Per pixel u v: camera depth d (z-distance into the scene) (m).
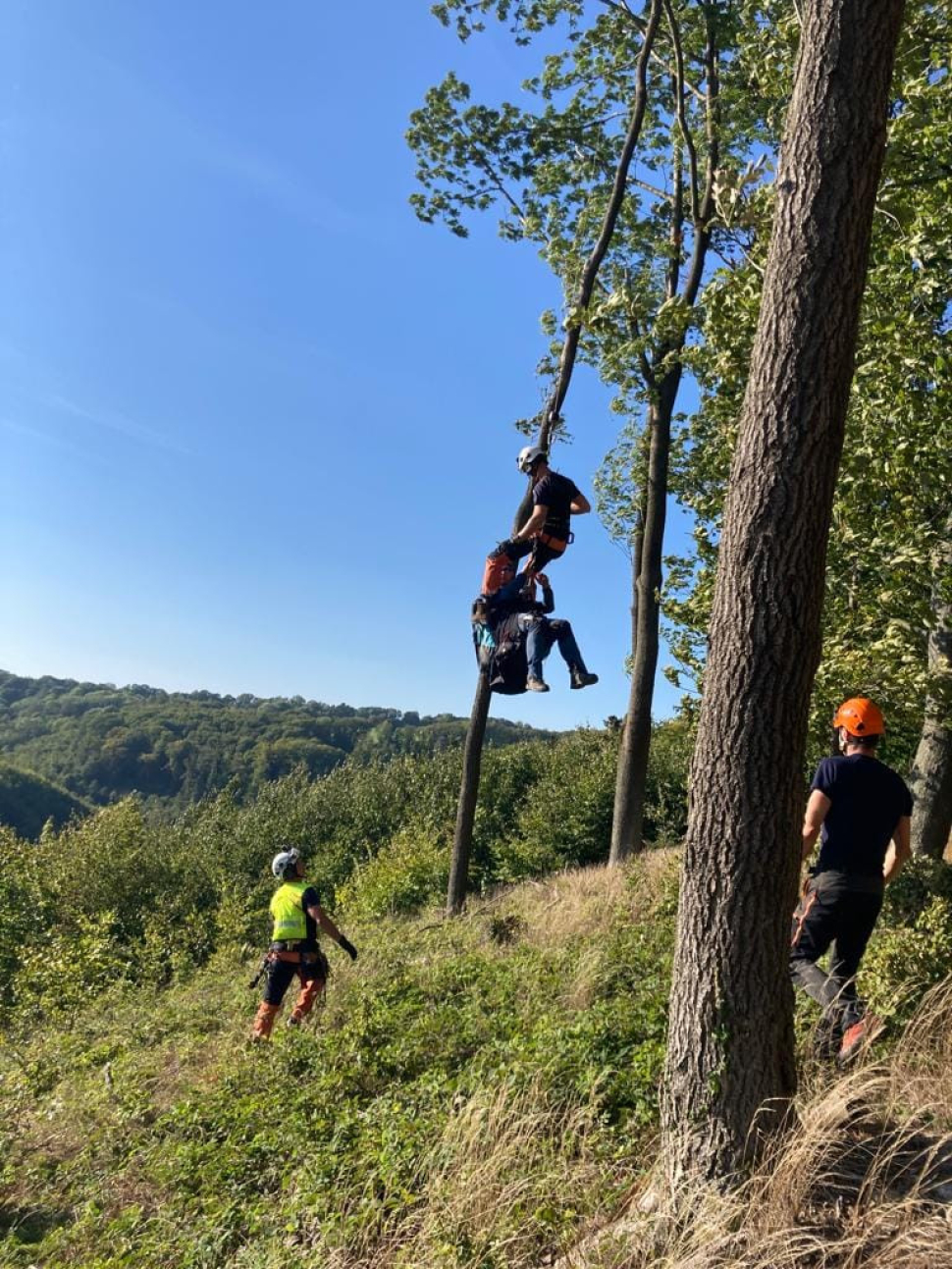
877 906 4.81
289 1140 5.40
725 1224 3.26
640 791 15.73
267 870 26.92
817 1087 4.16
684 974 3.63
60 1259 4.93
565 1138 4.33
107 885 25.69
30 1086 7.84
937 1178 3.53
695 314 9.22
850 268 3.49
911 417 7.04
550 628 5.99
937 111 6.86
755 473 3.55
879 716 5.02
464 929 11.23
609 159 16.14
